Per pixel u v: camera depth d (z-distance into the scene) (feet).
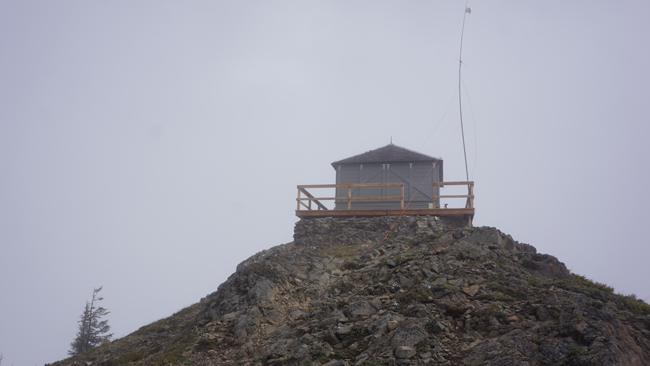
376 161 81.66
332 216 69.77
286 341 32.86
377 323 30.83
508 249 44.32
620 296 34.45
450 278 36.47
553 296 31.50
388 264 41.65
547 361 24.72
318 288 42.42
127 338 51.31
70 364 45.19
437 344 27.73
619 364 22.90
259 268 45.73
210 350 34.60
